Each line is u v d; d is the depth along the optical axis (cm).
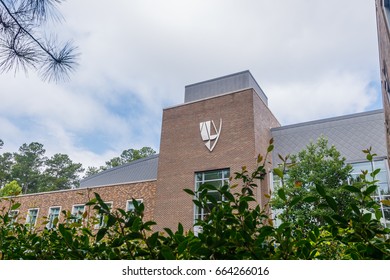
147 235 103
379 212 101
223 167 1569
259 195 1311
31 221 204
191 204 1570
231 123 1655
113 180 3128
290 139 1792
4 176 6356
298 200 102
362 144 1592
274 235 102
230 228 101
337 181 1036
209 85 2008
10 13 319
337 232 98
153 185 1809
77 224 151
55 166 7188
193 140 1741
